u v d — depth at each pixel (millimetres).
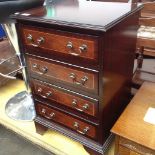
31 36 1093
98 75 974
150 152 998
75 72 1040
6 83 2049
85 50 944
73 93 1116
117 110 1296
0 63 1676
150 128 1062
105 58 945
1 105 1804
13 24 1300
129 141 1035
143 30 1655
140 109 1180
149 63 2072
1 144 1486
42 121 1382
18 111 1712
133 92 1577
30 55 1172
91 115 1115
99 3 1283
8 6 1192
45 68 1148
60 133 1367
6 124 1606
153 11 1734
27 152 1410
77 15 1025
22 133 1519
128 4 1228
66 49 1004
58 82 1144
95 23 889
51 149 1383
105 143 1203
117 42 1027
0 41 1837
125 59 1198
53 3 1340
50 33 1014
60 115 1265
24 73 1609
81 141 1231
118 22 941
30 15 1065
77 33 930
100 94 1018
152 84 1366
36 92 1296
